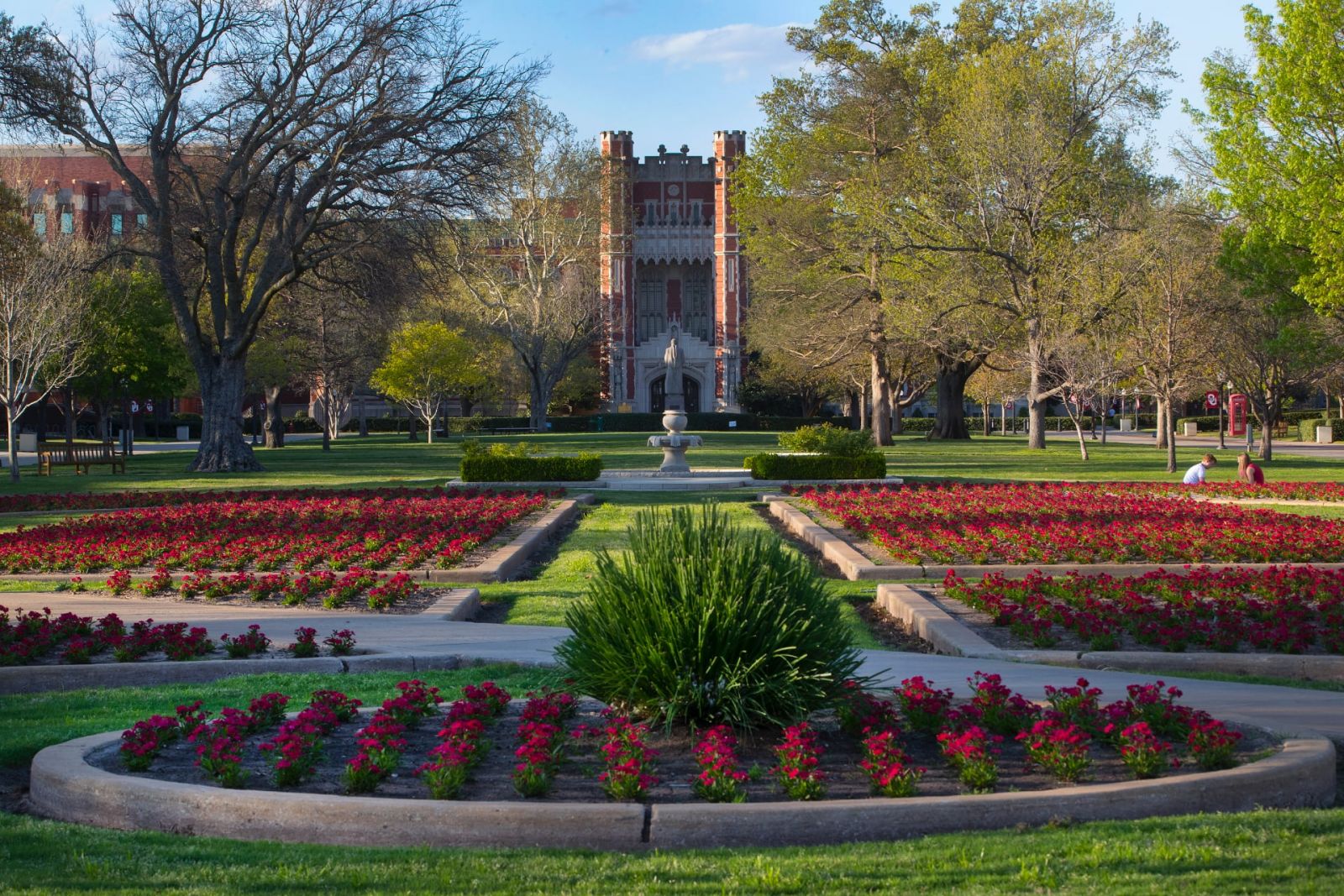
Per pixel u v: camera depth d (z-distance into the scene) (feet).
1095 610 35.14
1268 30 104.42
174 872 15.25
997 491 79.20
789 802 18.04
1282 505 74.64
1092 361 125.08
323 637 33.47
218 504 73.00
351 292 126.00
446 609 38.93
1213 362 128.16
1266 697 26.16
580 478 96.58
